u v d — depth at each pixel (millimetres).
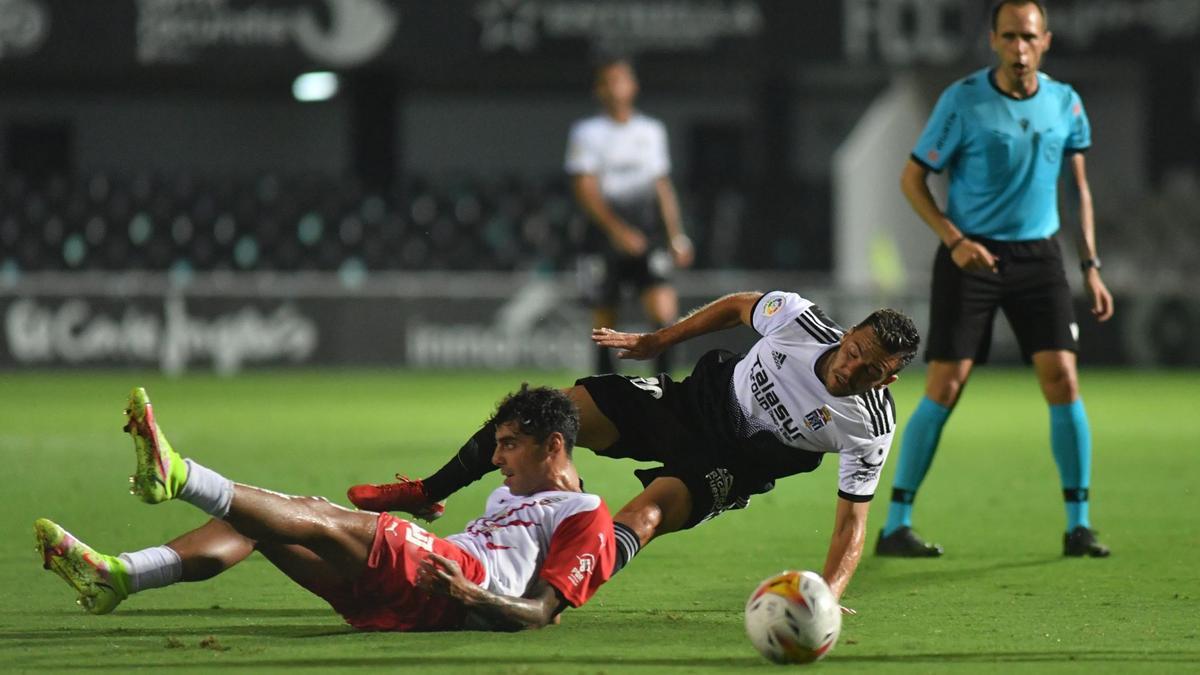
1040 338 23219
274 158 91875
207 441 39656
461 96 91562
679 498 18125
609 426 19328
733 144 92875
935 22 68062
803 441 18094
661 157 43750
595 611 17875
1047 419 49375
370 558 15555
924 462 22984
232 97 91125
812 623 14602
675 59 68688
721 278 75188
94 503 27734
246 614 17422
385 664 14602
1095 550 22578
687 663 14867
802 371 17938
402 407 51844
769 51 68625
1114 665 14859
